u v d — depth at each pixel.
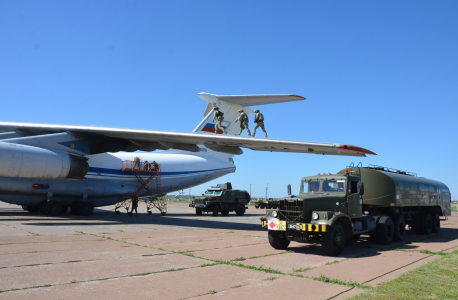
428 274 6.09
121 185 21.27
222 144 15.98
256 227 15.66
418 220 13.48
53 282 5.23
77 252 7.79
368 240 11.59
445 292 4.96
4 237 9.84
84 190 19.27
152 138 16.36
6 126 16.61
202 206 23.84
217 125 18.31
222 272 6.12
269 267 6.65
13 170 13.94
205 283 5.35
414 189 12.68
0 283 5.11
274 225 8.52
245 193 26.83
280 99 16.53
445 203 15.48
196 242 9.99
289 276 5.92
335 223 8.27
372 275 6.11
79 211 19.25
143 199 22.91
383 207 11.66
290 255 8.12
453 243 10.91
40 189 17.80
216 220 19.62
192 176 25.30
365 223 9.90
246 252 8.38
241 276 5.85
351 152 12.73
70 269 6.09
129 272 5.98
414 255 8.40
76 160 15.66
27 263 6.50
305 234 8.23
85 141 16.81
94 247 8.55
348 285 5.37
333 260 7.58
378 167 12.62
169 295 4.70
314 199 8.55
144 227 13.91
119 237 10.61
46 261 6.71
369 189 11.64
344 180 9.34
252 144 14.88
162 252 8.06
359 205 9.66
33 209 20.92
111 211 24.92
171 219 19.09
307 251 8.78
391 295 4.78
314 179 9.95
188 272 6.07
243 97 17.42
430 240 11.77
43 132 17.73
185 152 26.70
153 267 6.41
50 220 15.62
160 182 23.42
